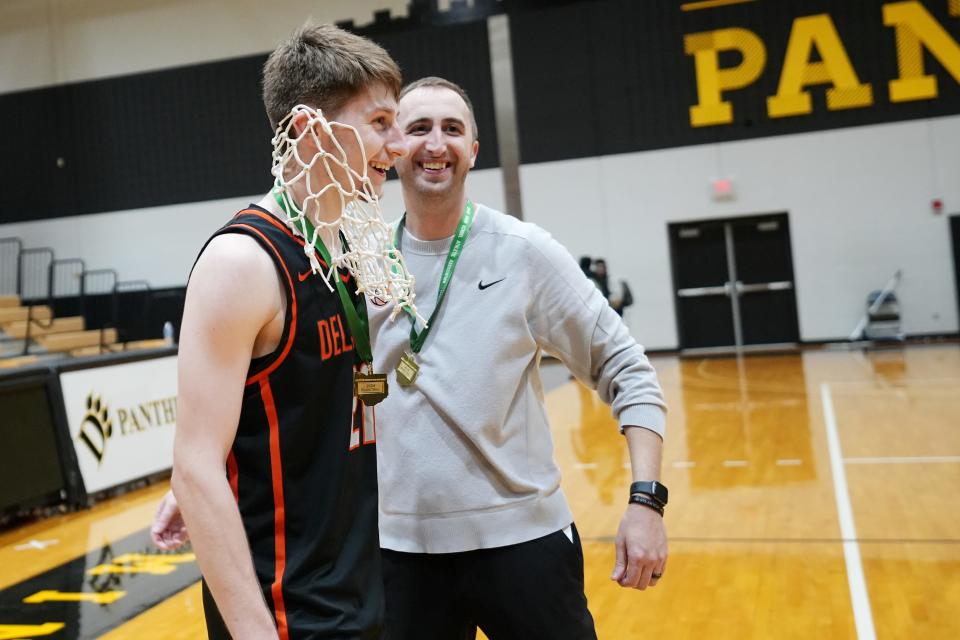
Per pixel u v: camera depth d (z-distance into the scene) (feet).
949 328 42.98
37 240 50.62
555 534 5.98
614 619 11.08
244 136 48.47
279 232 3.98
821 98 43.88
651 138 45.70
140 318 49.06
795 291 44.83
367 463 4.45
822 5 43.55
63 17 49.83
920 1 42.52
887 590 11.46
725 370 37.99
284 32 47.75
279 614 3.89
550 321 6.17
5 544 17.61
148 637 11.59
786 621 10.63
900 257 43.47
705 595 11.74
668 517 15.90
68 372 21.12
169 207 49.32
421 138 6.04
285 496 3.96
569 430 25.82
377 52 4.18
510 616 5.83
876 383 30.96
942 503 15.62
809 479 18.12
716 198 45.21
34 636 11.82
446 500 5.87
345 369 4.20
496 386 5.91
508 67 41.09
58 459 20.52
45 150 50.31
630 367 6.07
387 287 4.60
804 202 44.39
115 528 18.42
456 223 6.25
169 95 49.11
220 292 3.72
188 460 3.66
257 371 3.92
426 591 5.98
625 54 45.70
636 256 46.26
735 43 44.55
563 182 46.65
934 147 42.78
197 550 3.66
